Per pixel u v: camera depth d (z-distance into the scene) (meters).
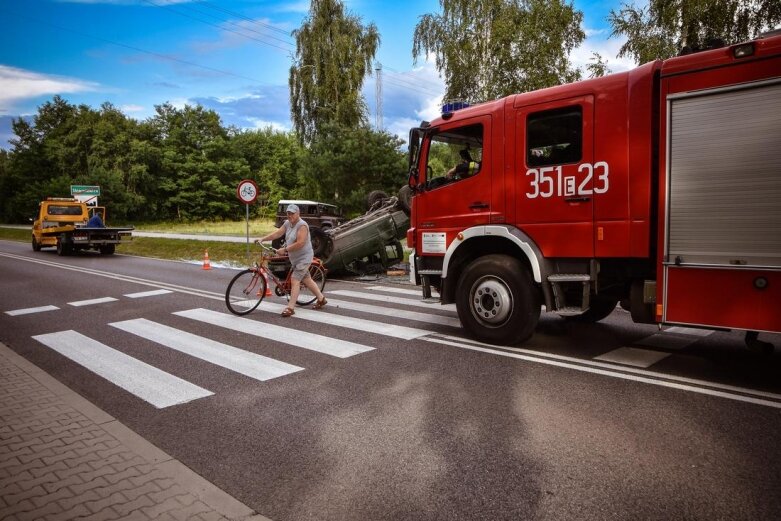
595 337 6.72
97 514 2.81
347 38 32.75
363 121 33.66
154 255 21.53
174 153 61.84
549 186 5.85
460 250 6.74
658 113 5.13
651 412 4.17
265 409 4.43
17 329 7.67
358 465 3.42
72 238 20.39
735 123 4.50
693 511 2.82
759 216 4.41
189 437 3.90
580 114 5.61
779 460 3.36
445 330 7.26
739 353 5.89
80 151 66.00
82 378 5.34
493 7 16.62
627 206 5.32
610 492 3.02
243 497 3.06
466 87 17.92
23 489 3.07
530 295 6.09
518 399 4.52
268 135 74.88
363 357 5.95
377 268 14.29
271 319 8.16
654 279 5.32
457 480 3.20
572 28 14.56
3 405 4.45
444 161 8.02
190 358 6.01
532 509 2.87
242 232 35.31
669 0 12.20
